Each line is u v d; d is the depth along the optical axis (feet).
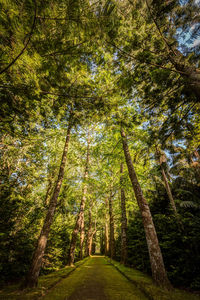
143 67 12.16
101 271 26.12
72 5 7.68
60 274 21.68
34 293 13.05
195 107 14.24
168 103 14.10
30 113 12.69
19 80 9.18
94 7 8.46
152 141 17.61
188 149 18.15
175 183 26.43
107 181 42.52
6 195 19.42
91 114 14.71
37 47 8.87
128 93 14.25
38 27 7.82
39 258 16.79
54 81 11.43
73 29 8.77
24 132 15.71
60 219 35.63
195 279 15.12
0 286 16.10
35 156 27.20
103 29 9.41
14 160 24.88
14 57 7.86
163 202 26.27
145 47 11.05
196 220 17.78
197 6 9.12
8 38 7.25
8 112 11.71
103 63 12.33
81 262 40.98
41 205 28.37
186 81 10.58
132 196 43.83
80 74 12.52
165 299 11.17
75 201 52.95
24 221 23.00
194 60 10.25
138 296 12.75
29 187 26.81
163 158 23.86
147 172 31.48
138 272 23.98
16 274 19.86
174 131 16.22
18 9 6.59
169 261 19.72
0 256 17.33
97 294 13.26
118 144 31.63
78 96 12.94
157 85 12.48
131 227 32.17
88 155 44.52
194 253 16.61
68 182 38.42
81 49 10.11
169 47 10.89
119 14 10.09
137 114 16.10
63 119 15.62
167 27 10.60
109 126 16.62
